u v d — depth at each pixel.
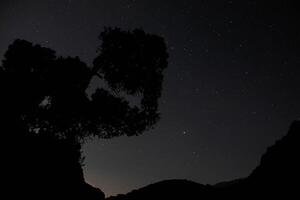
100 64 17.95
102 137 17.86
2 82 16.16
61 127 16.48
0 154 13.71
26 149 14.77
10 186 12.66
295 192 18.09
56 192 14.15
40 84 16.22
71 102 16.25
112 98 17.38
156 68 18.59
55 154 15.67
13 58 16.97
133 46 18.17
